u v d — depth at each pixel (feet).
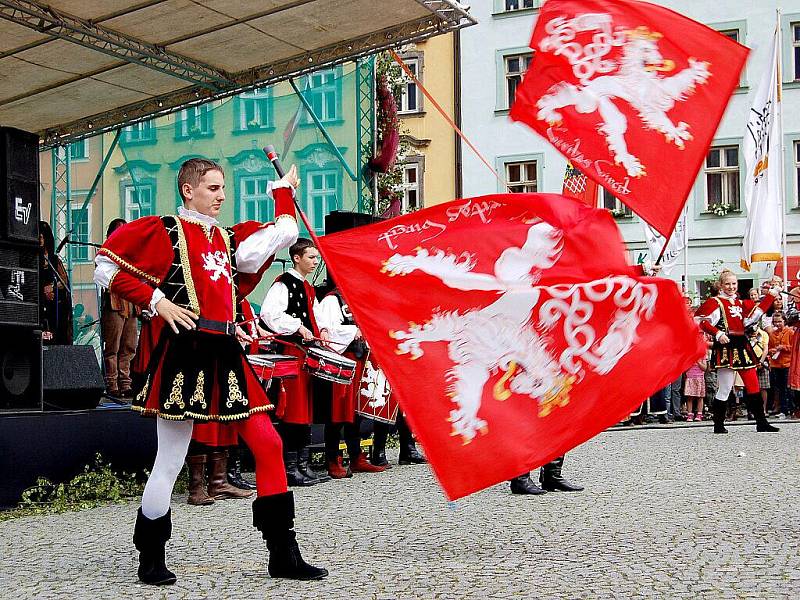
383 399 28.53
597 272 14.08
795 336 50.75
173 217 14.79
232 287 15.12
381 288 14.05
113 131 44.47
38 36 33.01
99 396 26.05
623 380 13.84
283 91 46.09
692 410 51.83
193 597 13.57
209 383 14.42
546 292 13.97
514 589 14.08
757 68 85.92
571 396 13.82
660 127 14.71
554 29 15.10
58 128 42.78
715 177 87.30
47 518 21.58
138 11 32.09
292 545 14.78
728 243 86.43
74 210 47.93
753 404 42.50
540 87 15.05
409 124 92.48
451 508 22.02
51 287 32.42
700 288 87.20
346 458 32.81
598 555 16.57
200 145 46.73
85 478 24.56
